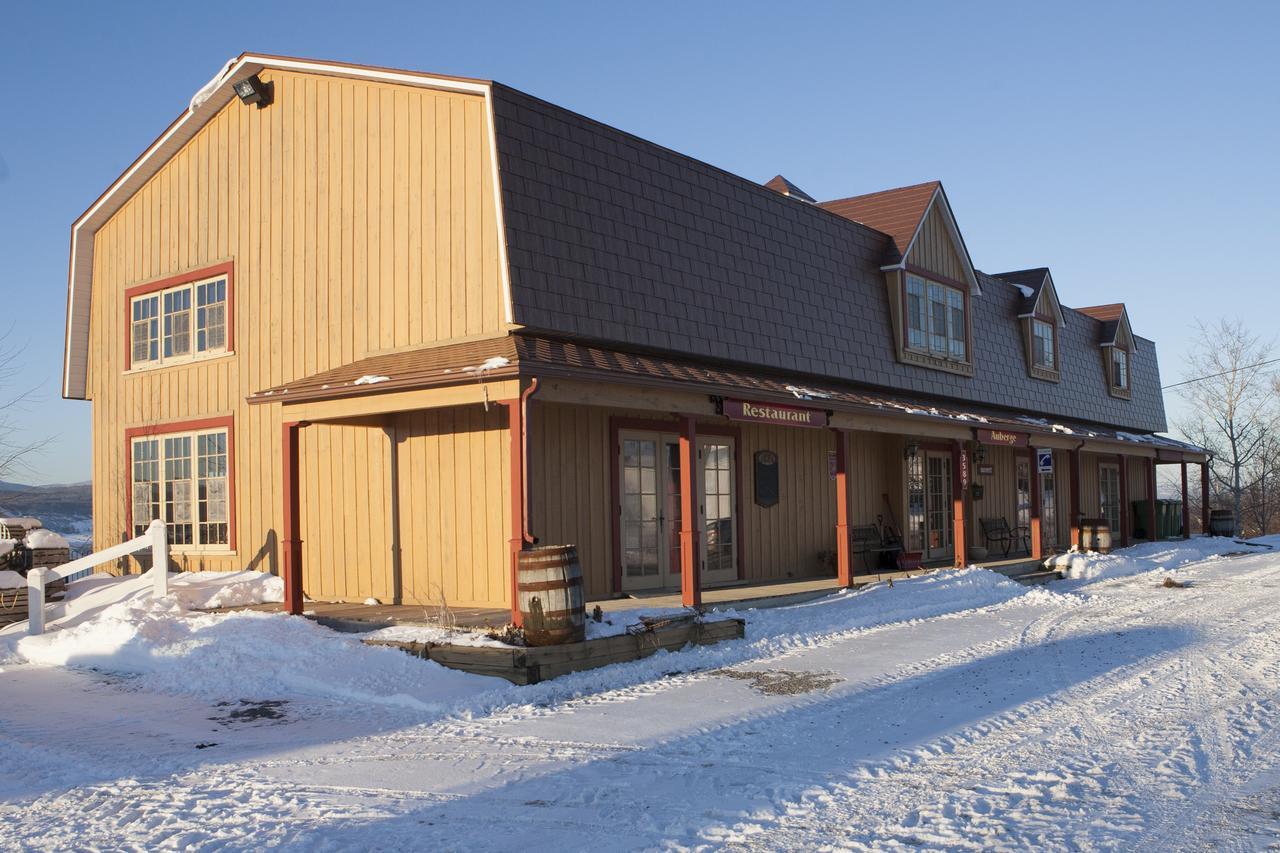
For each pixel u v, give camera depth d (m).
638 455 14.83
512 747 7.48
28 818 6.19
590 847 5.36
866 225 20.11
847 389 17.53
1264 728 7.76
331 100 15.02
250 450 15.90
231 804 6.30
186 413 16.91
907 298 19.89
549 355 11.48
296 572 12.59
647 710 8.53
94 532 18.42
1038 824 5.60
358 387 11.66
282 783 6.72
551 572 10.02
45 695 10.08
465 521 13.52
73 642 11.81
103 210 18.25
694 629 11.39
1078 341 28.16
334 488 14.83
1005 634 12.55
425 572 13.88
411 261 13.87
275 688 9.94
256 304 15.89
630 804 6.05
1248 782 6.39
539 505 13.20
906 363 19.69
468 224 13.23
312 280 15.12
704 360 14.84
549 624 9.98
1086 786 6.31
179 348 17.22
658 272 14.34
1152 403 32.62
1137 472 33.16
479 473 13.43
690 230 15.20
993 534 23.64
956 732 7.67
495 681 9.53
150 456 17.55
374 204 14.38
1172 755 7.01
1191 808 5.87
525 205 12.73
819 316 17.50
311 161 15.24
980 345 22.78
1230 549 27.83
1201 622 13.45
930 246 20.89
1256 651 11.10
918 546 20.94
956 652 11.24
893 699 8.86
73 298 18.56
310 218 15.21
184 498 16.95
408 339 13.84
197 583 14.80
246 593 14.48
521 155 12.92
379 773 6.90
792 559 17.73
